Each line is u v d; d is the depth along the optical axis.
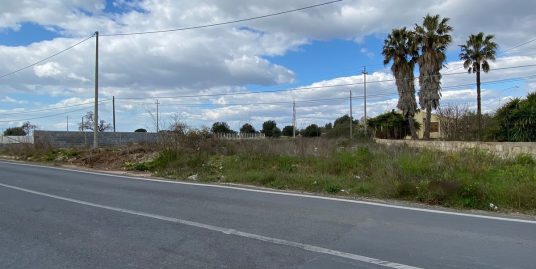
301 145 19.38
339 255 5.64
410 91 44.75
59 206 9.43
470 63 41.56
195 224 7.52
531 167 12.52
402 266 5.20
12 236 6.76
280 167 15.13
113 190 12.13
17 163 25.77
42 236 6.75
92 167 21.92
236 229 7.12
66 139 42.31
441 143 26.77
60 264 5.36
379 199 10.16
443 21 40.97
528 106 23.84
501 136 25.17
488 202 8.91
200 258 5.55
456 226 7.22
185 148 20.02
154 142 24.92
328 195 10.86
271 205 9.38
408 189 10.15
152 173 17.80
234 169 15.69
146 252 5.84
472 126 32.47
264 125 89.94
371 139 44.47
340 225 7.35
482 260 5.39
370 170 13.02
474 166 12.16
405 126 61.28
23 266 5.30
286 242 6.29
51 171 19.20
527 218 7.88
